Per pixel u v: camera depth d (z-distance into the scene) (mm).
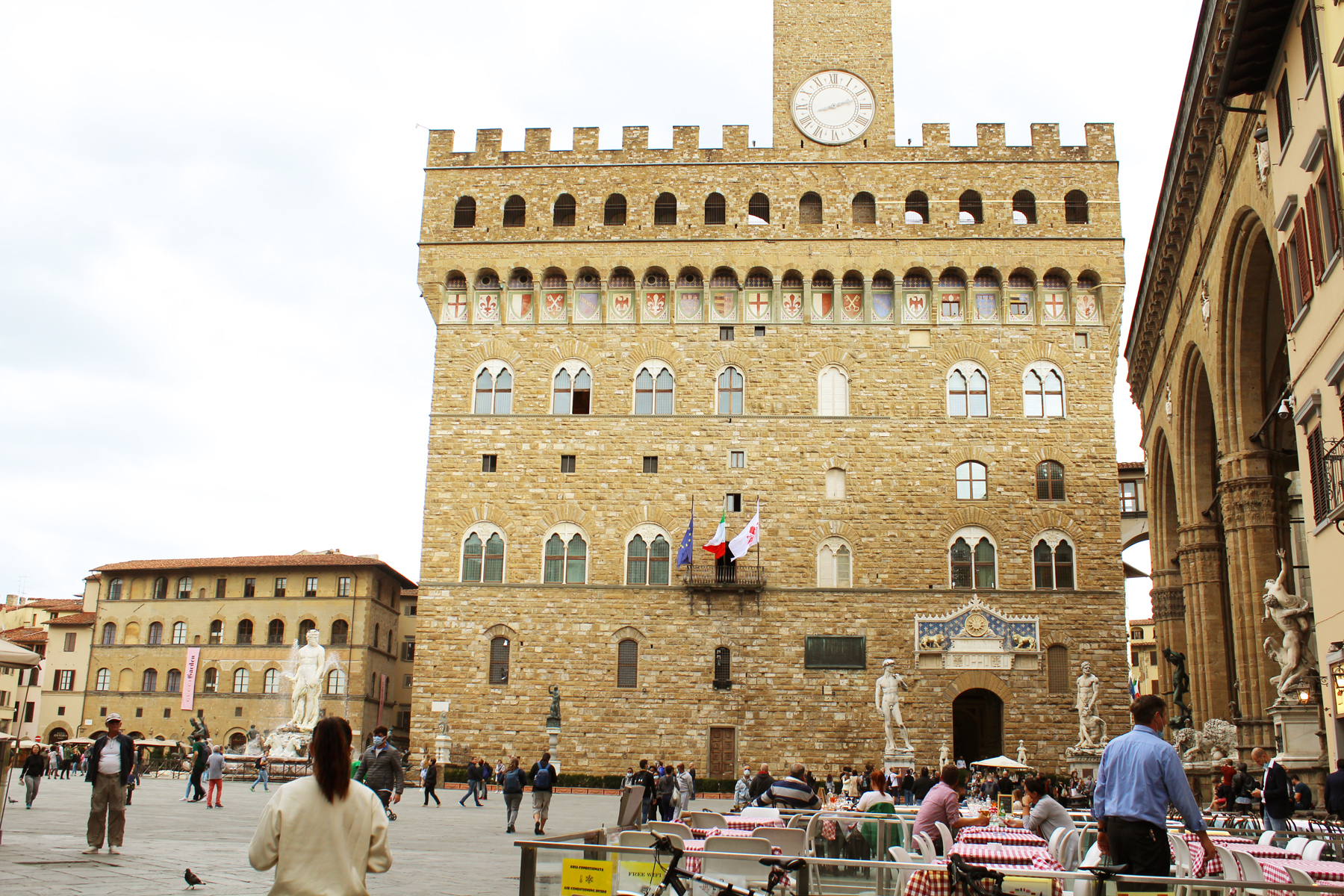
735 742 66312
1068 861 16984
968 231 72000
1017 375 70562
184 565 105938
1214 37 34406
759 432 70438
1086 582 67500
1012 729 65562
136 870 20719
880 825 20625
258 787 59281
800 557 68438
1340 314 28125
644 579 68875
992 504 68812
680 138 74438
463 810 49188
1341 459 28000
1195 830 13445
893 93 74375
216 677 103125
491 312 73375
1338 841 19375
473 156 75188
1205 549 52562
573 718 67188
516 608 68812
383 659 106938
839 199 73062
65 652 115938
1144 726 13984
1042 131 73062
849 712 66250
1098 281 71250
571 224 76062
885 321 71625
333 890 9672
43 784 60438
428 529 70250
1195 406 51625
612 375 71875
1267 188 34562
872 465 69688
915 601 67562
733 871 14867
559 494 70250
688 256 72750
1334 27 27188
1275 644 37094
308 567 103562
